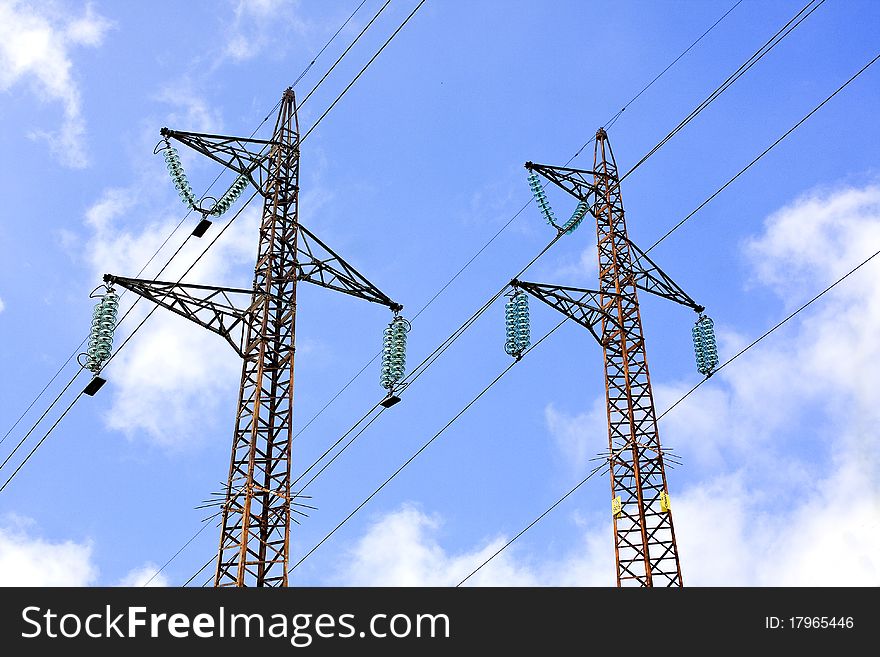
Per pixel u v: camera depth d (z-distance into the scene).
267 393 34.62
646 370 42.34
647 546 38.88
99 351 34.78
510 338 40.94
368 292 38.59
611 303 44.03
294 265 36.78
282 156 38.66
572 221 45.56
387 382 37.53
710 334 47.31
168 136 38.34
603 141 47.88
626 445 41.00
